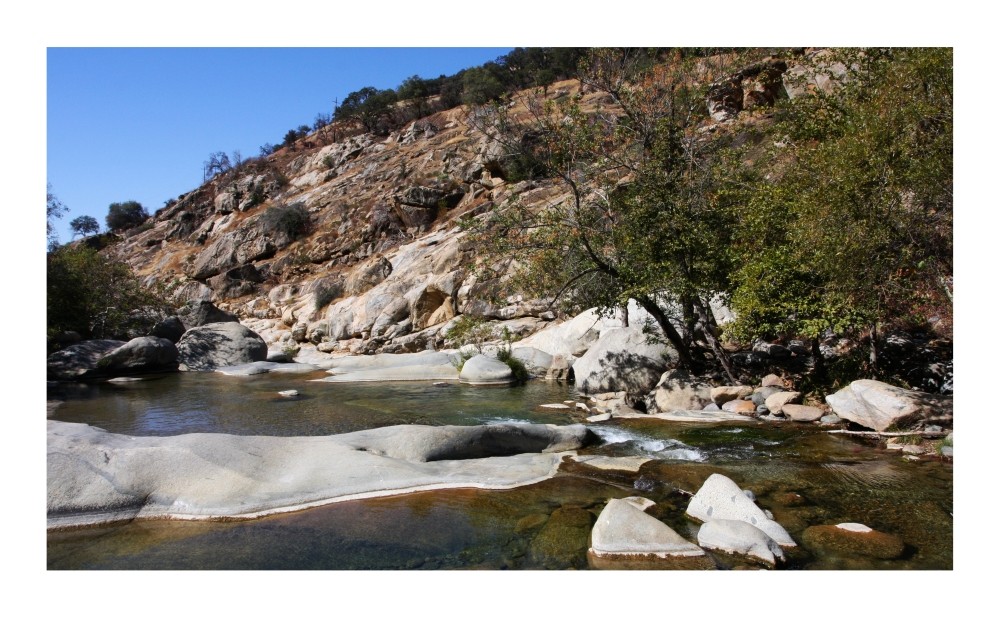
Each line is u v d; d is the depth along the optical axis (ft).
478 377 54.95
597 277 45.52
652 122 43.96
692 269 40.09
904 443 27.20
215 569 16.84
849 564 16.30
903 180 26.35
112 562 17.24
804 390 38.45
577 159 44.32
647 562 16.80
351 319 96.63
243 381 59.26
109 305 81.61
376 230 142.41
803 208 30.35
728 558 16.88
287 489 21.88
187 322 95.35
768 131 42.63
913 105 25.43
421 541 18.48
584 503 21.53
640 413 38.50
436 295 90.38
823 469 24.53
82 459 21.75
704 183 40.96
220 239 168.45
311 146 277.03
